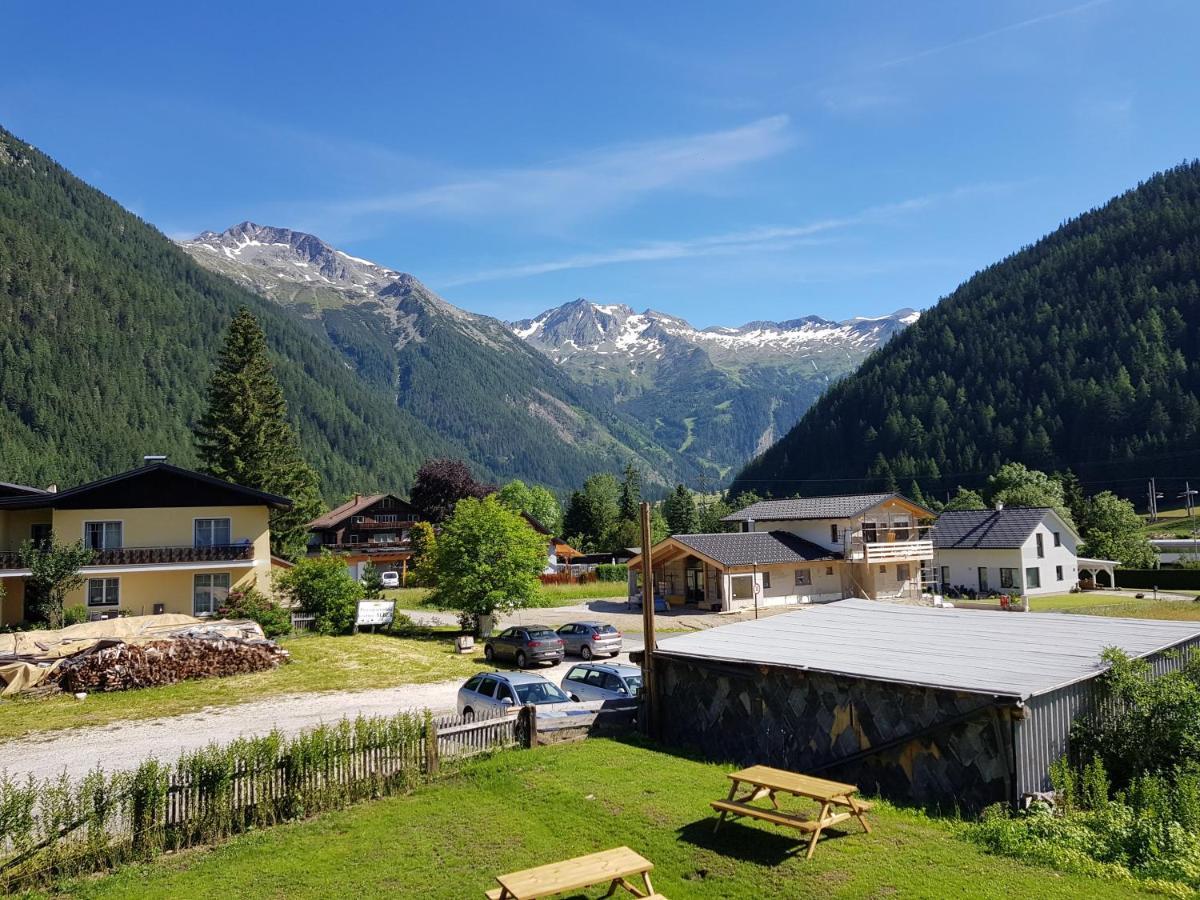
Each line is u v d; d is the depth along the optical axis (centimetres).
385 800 1402
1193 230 17188
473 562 3781
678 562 5322
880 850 1052
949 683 1274
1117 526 7544
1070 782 1191
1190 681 1366
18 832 1094
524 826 1226
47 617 3450
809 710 1483
